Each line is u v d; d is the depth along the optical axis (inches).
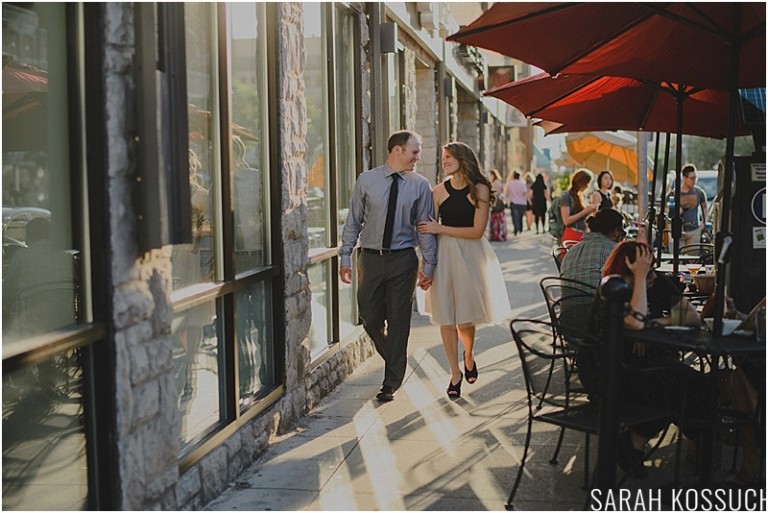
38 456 138.8
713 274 274.2
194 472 171.5
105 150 140.3
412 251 259.6
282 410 226.5
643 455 191.9
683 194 500.4
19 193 147.2
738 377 190.9
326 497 181.2
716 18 179.6
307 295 251.3
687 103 301.4
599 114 311.7
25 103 145.3
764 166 222.5
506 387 275.3
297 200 243.4
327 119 295.1
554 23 187.6
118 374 142.9
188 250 180.5
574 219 434.6
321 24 291.0
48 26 141.5
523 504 176.6
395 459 205.9
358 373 304.2
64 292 143.6
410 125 457.1
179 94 154.8
